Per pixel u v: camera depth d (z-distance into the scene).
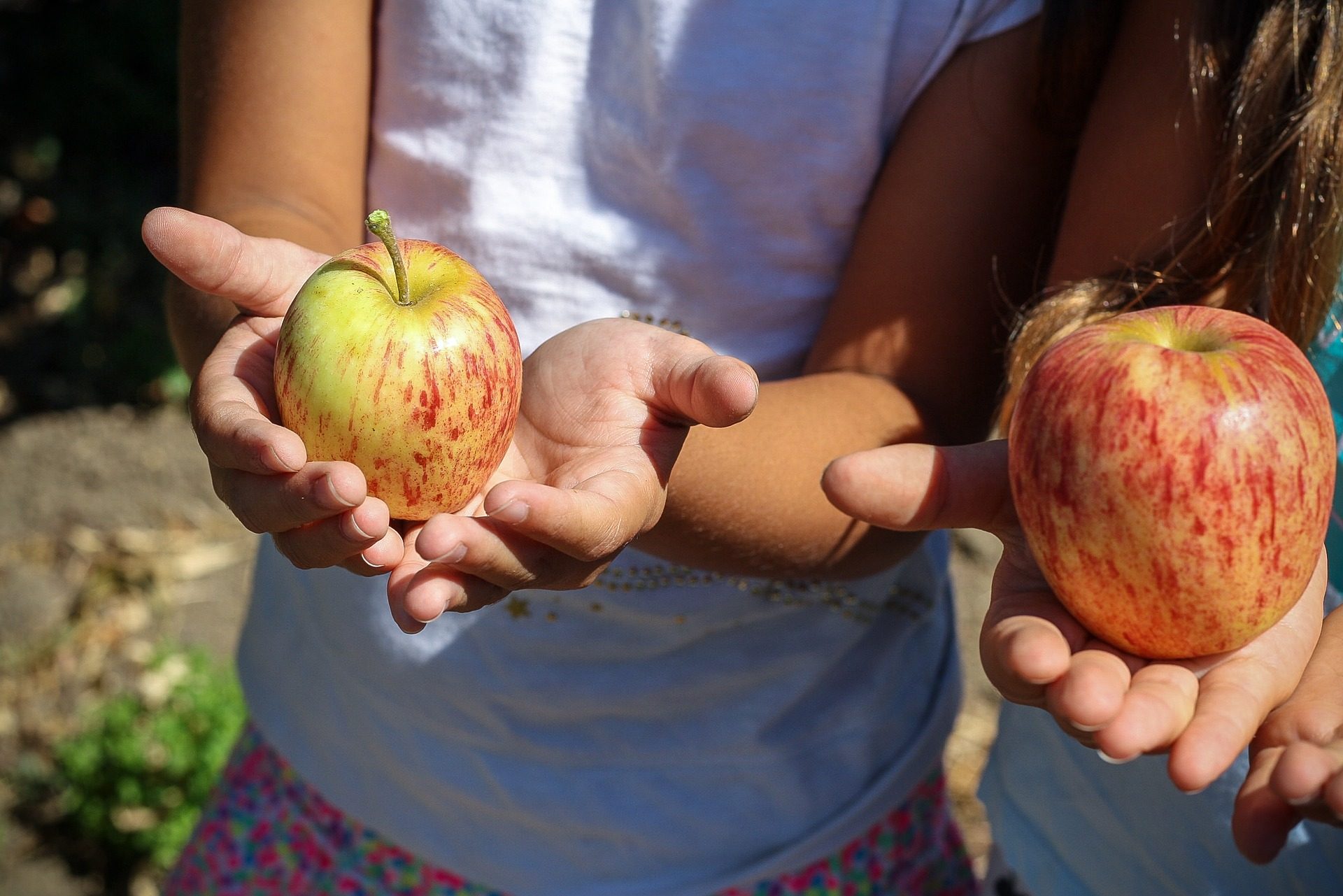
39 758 1.02
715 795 0.56
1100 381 0.41
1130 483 0.41
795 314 0.54
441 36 0.52
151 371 1.35
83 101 1.61
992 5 0.49
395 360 0.44
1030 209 0.51
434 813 0.57
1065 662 0.38
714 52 0.50
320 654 0.59
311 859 0.60
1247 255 0.46
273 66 0.52
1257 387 0.41
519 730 0.55
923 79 0.50
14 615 1.12
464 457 0.45
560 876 0.57
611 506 0.41
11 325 1.41
